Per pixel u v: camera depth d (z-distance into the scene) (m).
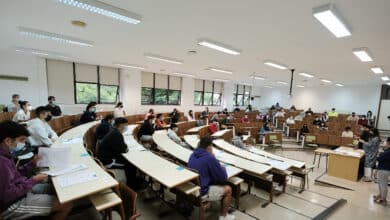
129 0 2.26
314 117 10.07
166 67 7.44
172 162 2.50
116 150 2.85
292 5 2.25
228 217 2.34
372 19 2.44
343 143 6.14
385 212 2.94
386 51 3.81
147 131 5.03
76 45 4.55
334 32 2.69
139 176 3.05
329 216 2.72
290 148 7.07
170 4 2.35
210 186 2.29
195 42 3.91
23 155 2.30
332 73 7.18
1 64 5.67
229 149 3.95
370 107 11.08
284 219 2.54
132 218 1.63
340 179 4.25
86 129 4.09
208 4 2.33
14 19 2.95
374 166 4.23
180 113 9.23
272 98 15.62
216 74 9.10
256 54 4.68
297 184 3.83
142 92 9.02
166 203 2.70
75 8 2.57
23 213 1.43
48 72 6.55
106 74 7.91
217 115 9.10
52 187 1.72
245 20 2.75
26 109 4.84
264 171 2.75
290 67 6.23
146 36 3.64
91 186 1.54
